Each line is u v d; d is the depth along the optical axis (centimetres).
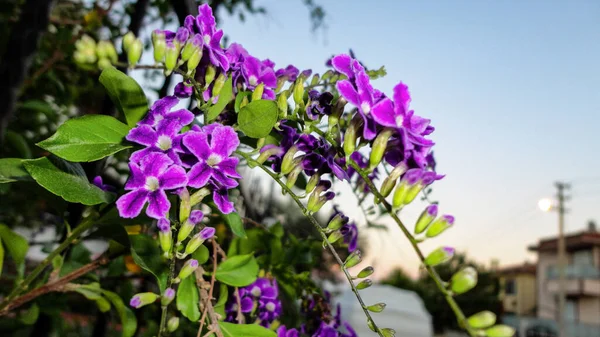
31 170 15
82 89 45
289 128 17
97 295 22
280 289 26
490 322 12
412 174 14
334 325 23
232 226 19
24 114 43
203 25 16
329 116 16
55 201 20
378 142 15
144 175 14
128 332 22
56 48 34
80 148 14
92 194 16
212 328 16
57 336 39
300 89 16
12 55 24
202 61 16
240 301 20
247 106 16
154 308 31
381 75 19
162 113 15
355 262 15
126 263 25
